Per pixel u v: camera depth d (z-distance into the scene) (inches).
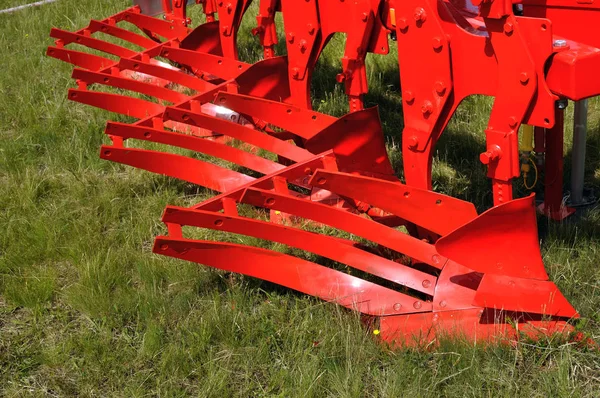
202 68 213.9
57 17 346.0
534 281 123.0
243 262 135.9
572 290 139.3
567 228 155.4
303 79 178.9
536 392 116.8
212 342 134.5
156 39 282.2
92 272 152.5
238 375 127.6
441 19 127.6
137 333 138.9
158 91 203.2
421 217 132.4
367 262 137.4
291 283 137.8
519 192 179.5
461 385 118.0
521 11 142.1
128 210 181.8
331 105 237.9
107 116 236.4
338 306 133.6
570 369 118.8
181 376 127.5
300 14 171.2
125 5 355.6
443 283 133.5
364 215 167.5
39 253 164.7
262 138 174.1
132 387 125.3
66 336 140.8
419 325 129.5
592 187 179.3
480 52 123.3
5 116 243.9
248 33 310.5
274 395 122.2
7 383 130.1
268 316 140.5
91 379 128.3
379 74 248.4
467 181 186.7
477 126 213.6
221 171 171.0
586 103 162.1
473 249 121.1
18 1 390.3
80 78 196.7
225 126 172.2
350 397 117.9
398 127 222.2
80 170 201.0
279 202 135.0
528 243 121.6
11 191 190.1
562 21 122.0
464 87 128.1
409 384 119.1
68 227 174.1
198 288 148.9
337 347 128.3
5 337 141.3
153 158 164.1
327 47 281.6
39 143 221.5
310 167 146.6
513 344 123.6
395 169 197.0
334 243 137.8
